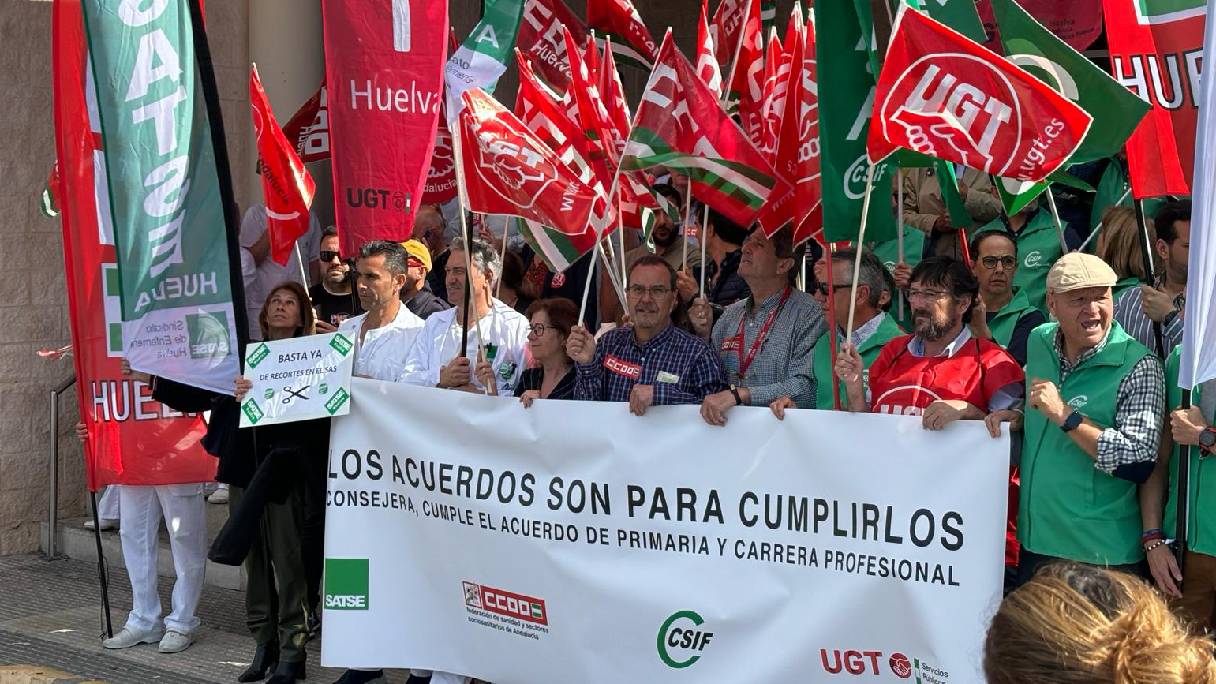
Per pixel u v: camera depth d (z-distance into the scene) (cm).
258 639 634
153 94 595
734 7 700
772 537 478
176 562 686
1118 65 446
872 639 462
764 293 541
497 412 535
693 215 805
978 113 417
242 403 579
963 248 585
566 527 519
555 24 761
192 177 597
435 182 722
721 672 489
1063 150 411
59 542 909
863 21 445
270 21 923
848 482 461
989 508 437
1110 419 425
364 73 557
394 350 595
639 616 504
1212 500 421
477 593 545
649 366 517
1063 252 600
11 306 912
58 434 930
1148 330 484
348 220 564
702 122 505
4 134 906
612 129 602
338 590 568
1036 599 167
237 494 671
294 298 623
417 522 559
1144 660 159
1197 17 430
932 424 442
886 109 425
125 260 602
